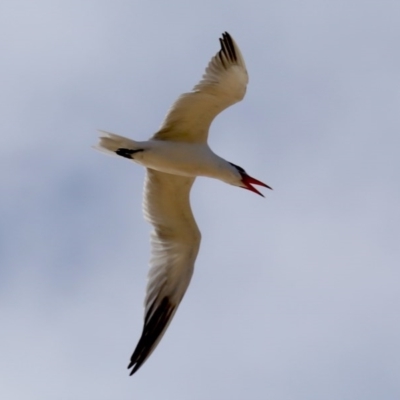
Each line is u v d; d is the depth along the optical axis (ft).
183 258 51.75
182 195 51.42
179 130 49.60
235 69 47.47
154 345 49.78
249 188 50.90
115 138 49.03
